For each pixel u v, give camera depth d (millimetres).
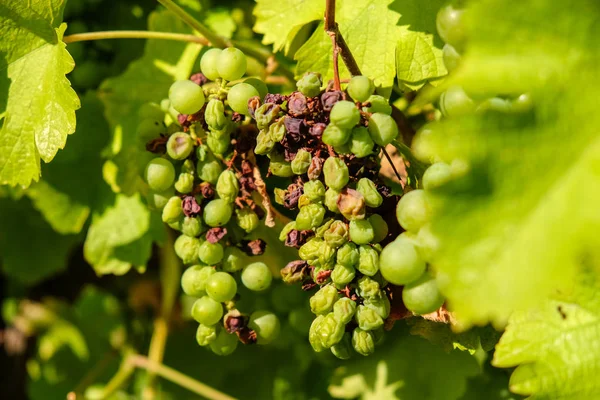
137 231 700
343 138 503
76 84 723
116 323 904
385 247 509
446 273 436
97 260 706
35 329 997
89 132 722
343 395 670
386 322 543
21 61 594
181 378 757
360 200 505
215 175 564
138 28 730
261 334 576
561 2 443
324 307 522
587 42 445
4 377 1017
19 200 821
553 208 433
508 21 446
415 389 649
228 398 733
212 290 562
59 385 907
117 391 847
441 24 513
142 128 582
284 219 597
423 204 493
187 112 558
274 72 650
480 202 438
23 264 837
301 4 604
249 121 561
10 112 593
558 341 527
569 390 524
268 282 575
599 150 437
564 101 443
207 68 562
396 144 546
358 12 581
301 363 722
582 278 521
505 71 446
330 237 512
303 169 518
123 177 667
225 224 571
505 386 644
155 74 675
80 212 725
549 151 440
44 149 583
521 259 431
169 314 781
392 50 575
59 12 593
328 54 581
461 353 644
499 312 430
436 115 614
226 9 709
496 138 441
